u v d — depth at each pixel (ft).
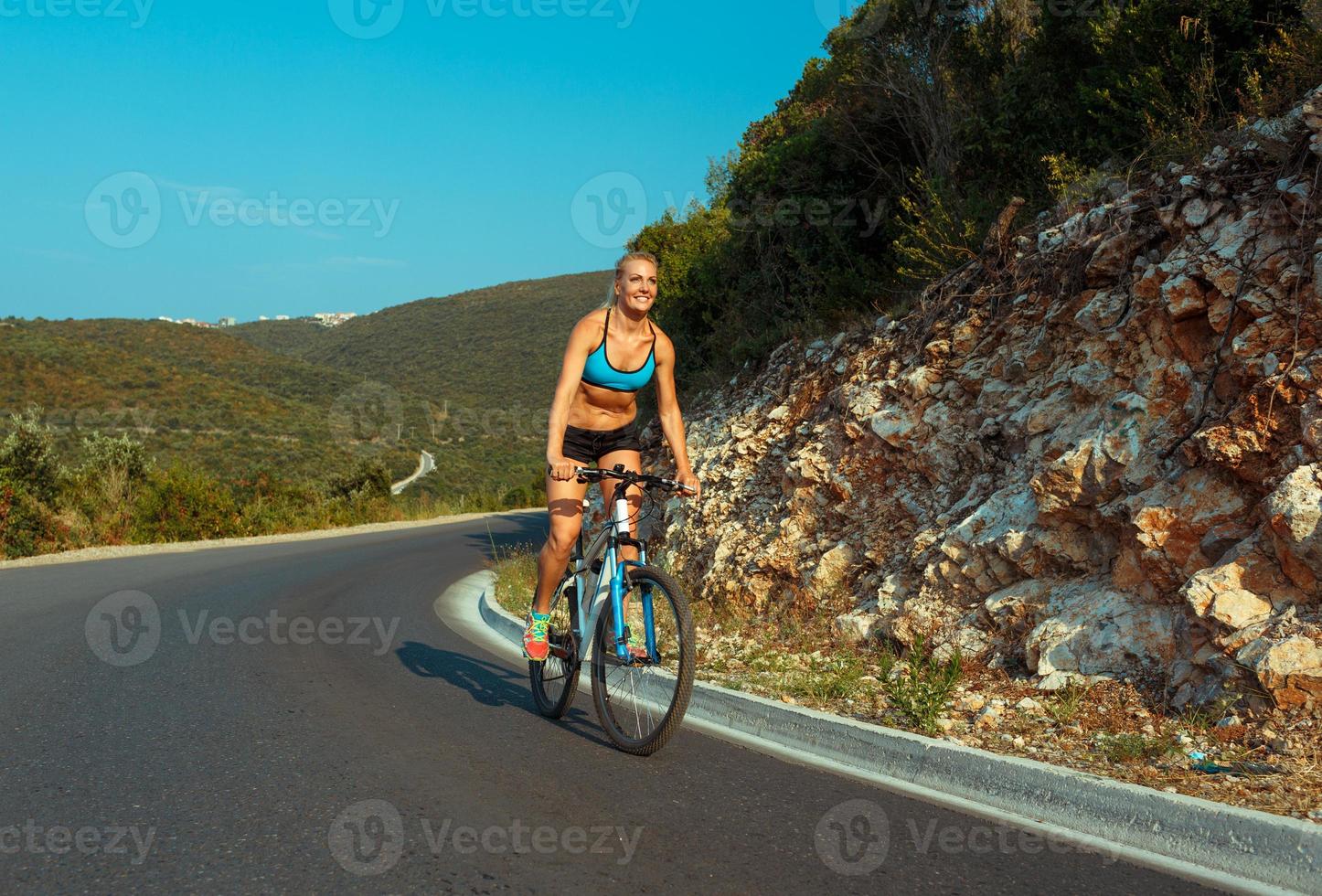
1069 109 29.04
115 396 179.73
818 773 13.84
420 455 201.05
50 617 28.89
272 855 10.32
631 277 15.44
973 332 23.58
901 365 25.61
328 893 9.35
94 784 12.82
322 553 57.26
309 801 12.17
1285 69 19.71
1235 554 15.03
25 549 57.11
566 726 16.58
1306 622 13.76
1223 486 15.90
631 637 15.06
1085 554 18.13
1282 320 16.06
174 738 15.28
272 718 16.70
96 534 65.77
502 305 347.97
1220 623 14.42
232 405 192.65
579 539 16.97
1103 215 21.08
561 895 9.39
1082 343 19.88
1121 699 15.12
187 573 43.19
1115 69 26.08
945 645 18.74
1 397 166.30
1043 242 22.76
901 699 15.37
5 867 9.98
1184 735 13.46
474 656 23.71
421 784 12.94
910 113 36.47
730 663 20.29
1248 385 16.12
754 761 14.43
